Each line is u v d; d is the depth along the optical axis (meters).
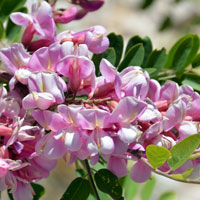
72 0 0.62
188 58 0.61
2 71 0.56
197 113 0.52
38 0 0.55
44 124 0.51
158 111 0.51
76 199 0.55
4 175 0.51
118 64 0.60
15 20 0.55
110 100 0.51
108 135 0.50
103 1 0.62
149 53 0.61
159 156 0.50
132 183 0.67
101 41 0.55
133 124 0.51
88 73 0.52
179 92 0.53
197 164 0.52
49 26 0.55
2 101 0.52
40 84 0.51
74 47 0.52
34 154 0.51
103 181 0.55
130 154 0.52
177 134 0.53
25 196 0.53
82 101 0.52
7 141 0.52
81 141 0.50
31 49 0.56
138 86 0.51
